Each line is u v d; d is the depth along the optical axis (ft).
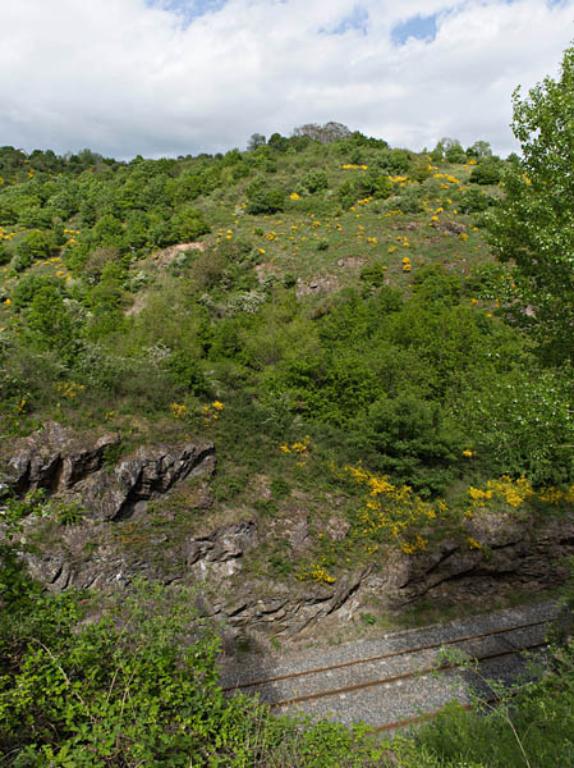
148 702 17.76
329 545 54.75
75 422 52.70
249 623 48.06
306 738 20.02
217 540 51.29
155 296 135.23
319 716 36.32
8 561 21.34
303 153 270.05
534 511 63.93
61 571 44.93
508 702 34.81
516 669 42.22
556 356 36.50
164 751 17.39
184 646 23.93
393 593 53.98
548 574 59.72
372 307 119.34
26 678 17.37
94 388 58.03
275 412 69.41
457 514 61.36
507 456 67.97
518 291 36.09
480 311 110.22
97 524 48.91
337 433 70.28
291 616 49.06
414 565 55.42
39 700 17.20
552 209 33.45
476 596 56.08
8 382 52.60
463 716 26.03
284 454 63.31
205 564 50.01
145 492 52.54
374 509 59.98
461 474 68.18
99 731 16.37
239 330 118.52
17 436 48.55
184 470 55.16
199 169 236.84
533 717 26.32
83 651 18.80
